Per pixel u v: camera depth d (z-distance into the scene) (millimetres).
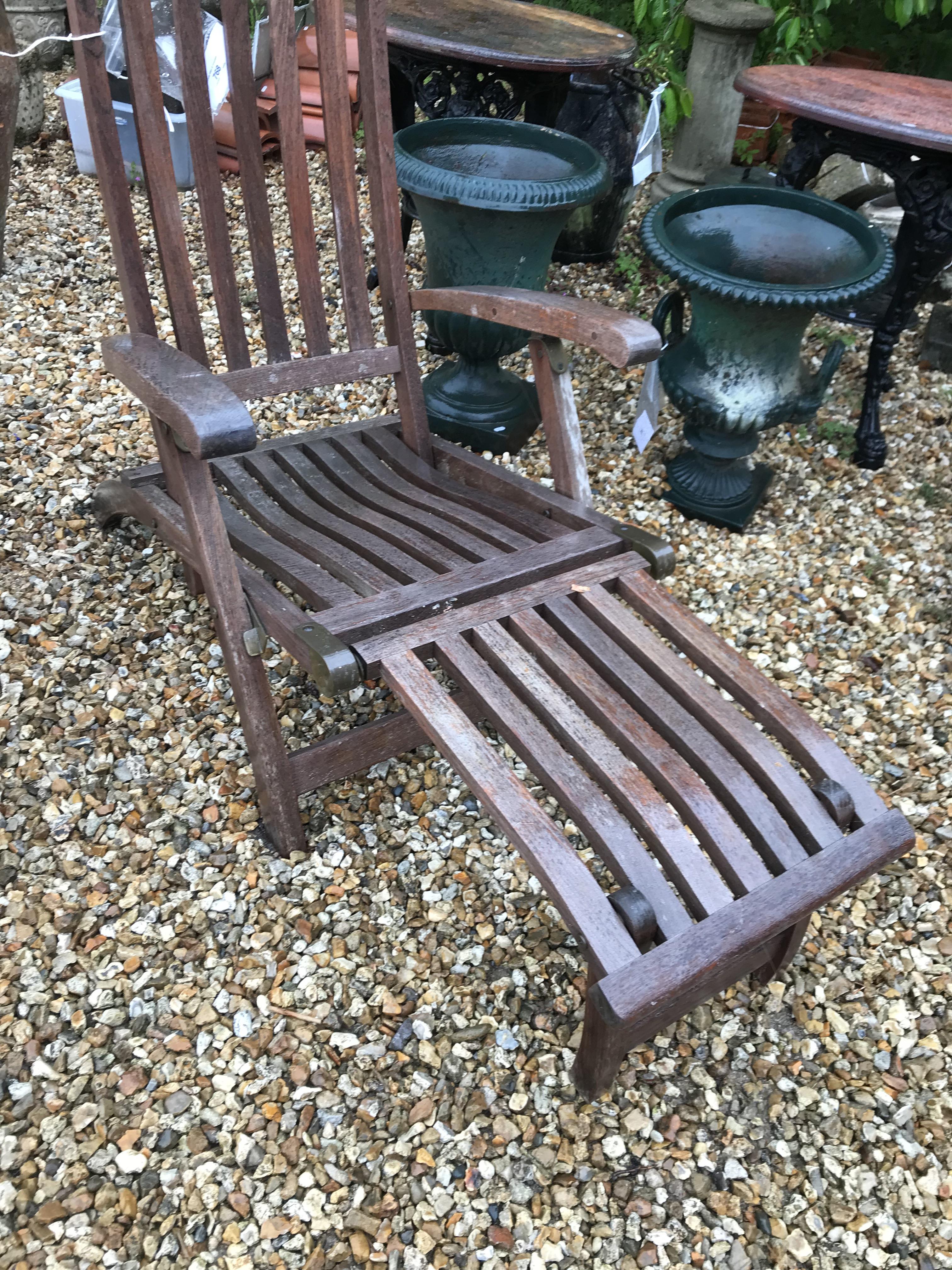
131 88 1614
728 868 1308
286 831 1728
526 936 1691
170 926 1633
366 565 1670
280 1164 1366
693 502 2717
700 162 4145
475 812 1889
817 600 2506
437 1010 1569
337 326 3342
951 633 2441
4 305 3189
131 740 1931
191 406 1253
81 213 3764
